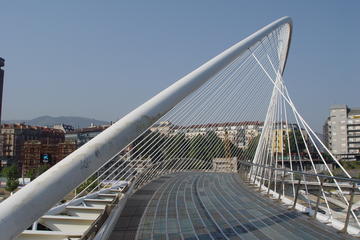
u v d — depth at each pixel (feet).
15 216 7.90
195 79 19.25
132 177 37.60
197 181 49.67
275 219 21.11
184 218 21.56
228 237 16.80
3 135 336.90
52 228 18.56
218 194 33.88
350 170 159.43
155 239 16.48
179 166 75.36
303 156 157.99
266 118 52.39
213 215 22.53
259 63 52.85
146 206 26.30
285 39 64.03
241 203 27.78
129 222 20.33
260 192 35.50
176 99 16.35
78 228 18.57
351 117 258.57
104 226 15.64
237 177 58.29
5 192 166.30
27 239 16.03
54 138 363.15
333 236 16.83
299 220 20.77
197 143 75.92
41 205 8.52
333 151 262.47
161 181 49.52
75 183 9.56
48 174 9.18
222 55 25.45
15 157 333.21
